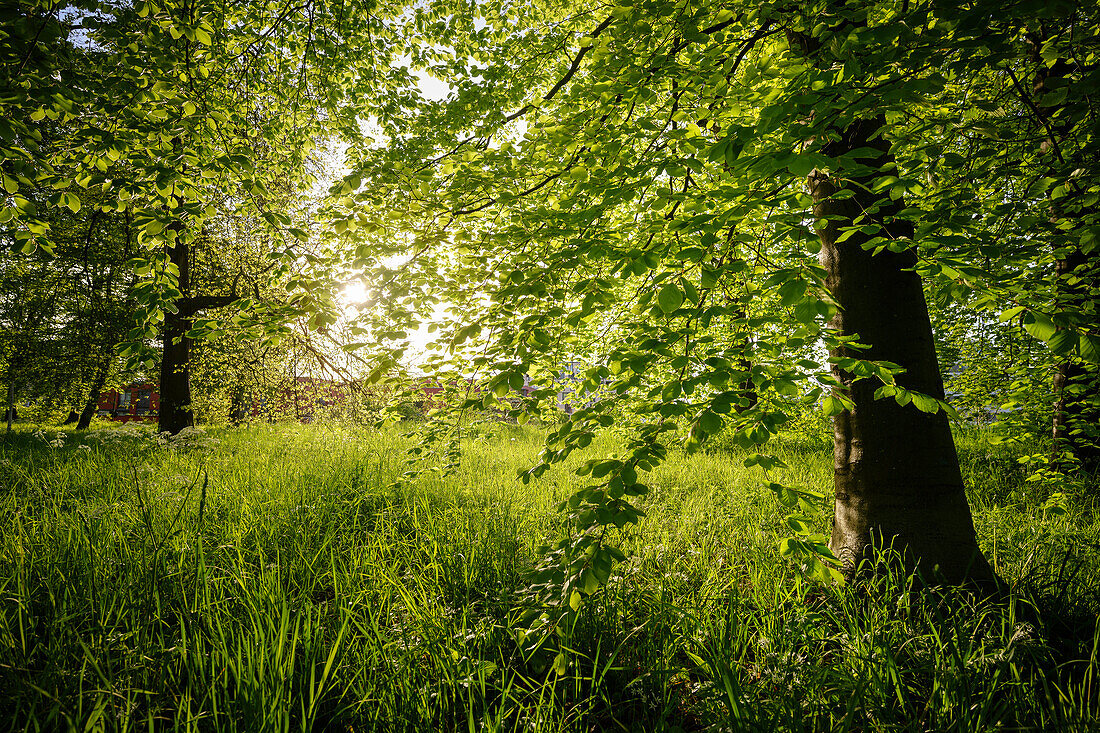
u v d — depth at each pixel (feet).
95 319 31.83
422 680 6.92
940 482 9.62
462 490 18.31
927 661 7.16
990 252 6.81
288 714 5.87
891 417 9.91
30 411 52.49
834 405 6.72
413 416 13.44
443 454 15.40
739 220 7.07
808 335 7.22
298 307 9.72
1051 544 12.04
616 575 9.93
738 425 6.72
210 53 15.76
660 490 18.47
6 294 32.45
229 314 11.53
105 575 9.45
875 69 6.65
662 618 8.13
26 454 23.04
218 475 18.53
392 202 11.37
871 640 7.38
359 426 25.38
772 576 10.11
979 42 6.30
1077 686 6.84
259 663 6.51
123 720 5.81
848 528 10.37
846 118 6.52
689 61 10.43
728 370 6.46
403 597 8.82
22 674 6.56
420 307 11.86
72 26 9.98
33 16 8.51
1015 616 8.45
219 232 31.94
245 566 10.55
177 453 24.07
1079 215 10.20
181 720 6.09
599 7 18.94
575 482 18.88
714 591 9.43
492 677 7.40
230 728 5.86
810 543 7.23
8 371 35.68
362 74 22.77
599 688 6.91
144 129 10.36
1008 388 15.24
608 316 15.21
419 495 17.08
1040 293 7.27
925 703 6.71
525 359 7.63
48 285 32.45
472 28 24.45
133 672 6.80
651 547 11.72
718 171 8.41
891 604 8.84
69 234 30.27
